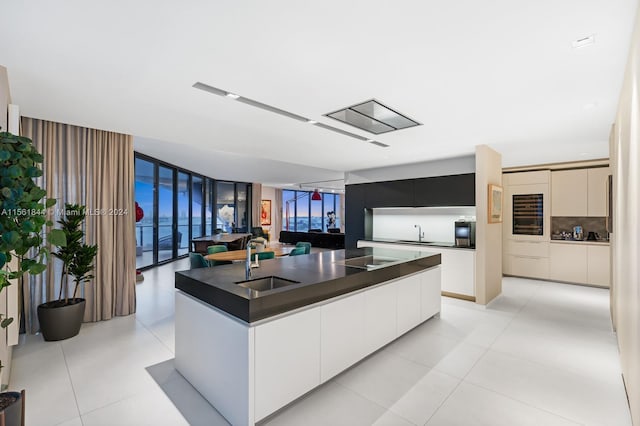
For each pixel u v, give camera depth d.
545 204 6.20
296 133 3.68
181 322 2.51
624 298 2.37
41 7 1.42
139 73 2.13
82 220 3.45
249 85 2.33
